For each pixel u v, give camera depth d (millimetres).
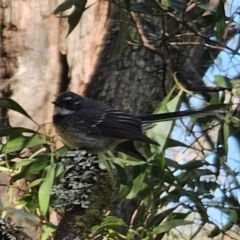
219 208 10406
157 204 10344
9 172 9812
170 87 11688
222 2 10109
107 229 9375
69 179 7797
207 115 9750
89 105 9523
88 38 11844
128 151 9406
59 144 10891
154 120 9297
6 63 12039
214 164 10445
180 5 9875
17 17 12031
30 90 11930
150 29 10609
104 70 11727
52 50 12031
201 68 12820
